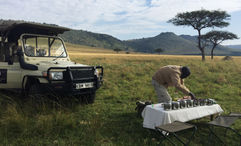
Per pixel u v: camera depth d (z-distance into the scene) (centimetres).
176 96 757
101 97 720
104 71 1295
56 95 566
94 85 603
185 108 418
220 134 440
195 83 1003
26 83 581
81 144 375
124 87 903
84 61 2662
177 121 375
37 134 404
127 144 379
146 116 421
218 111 470
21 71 582
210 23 3180
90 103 643
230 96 775
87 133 413
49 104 550
